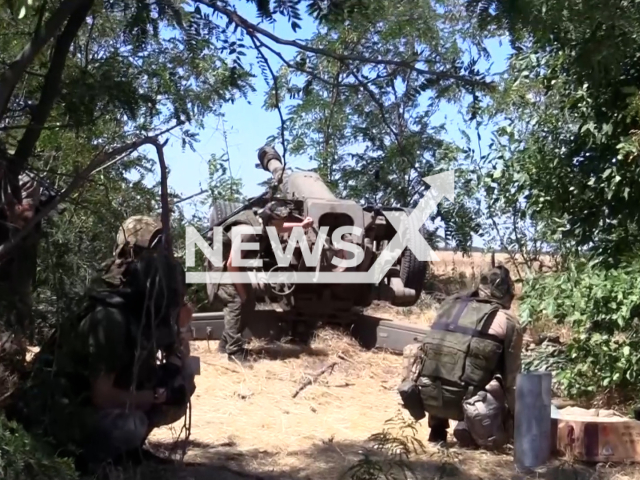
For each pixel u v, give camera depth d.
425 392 5.52
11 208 3.72
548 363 7.09
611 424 5.31
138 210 6.49
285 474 5.01
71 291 4.19
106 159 3.72
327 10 3.63
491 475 5.05
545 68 6.60
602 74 4.34
